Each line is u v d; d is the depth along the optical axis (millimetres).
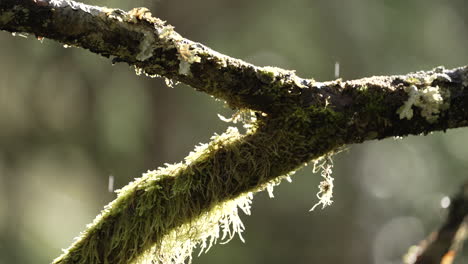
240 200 1986
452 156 10359
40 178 8414
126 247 1885
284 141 1939
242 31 8656
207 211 1945
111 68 8242
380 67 9188
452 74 1988
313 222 9688
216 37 8680
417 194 10750
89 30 1646
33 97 8141
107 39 1669
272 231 9438
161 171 1964
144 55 1708
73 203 8484
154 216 1894
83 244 1890
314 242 9703
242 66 1847
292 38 8766
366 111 1929
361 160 10570
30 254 7621
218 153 1958
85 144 8531
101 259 1875
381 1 9148
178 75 1781
